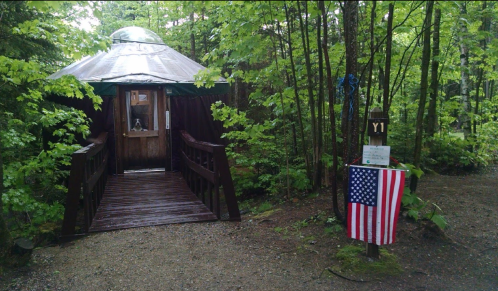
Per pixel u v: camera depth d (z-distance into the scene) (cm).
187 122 875
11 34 529
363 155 354
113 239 467
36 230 517
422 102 469
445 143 781
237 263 384
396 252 380
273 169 783
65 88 504
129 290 332
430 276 338
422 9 507
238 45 480
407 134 696
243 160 714
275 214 545
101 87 773
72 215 481
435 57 572
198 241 455
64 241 475
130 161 860
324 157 603
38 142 741
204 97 889
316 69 611
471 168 769
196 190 685
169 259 399
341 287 324
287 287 328
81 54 460
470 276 336
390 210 340
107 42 468
